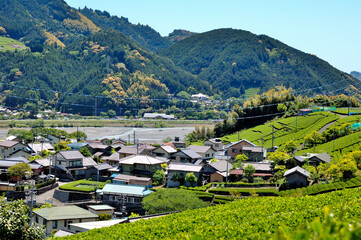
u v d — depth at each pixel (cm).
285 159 8856
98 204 7531
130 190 7738
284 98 17962
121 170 9706
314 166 8712
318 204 3762
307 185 7538
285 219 2972
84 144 12419
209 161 10500
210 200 7294
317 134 11250
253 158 11012
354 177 7275
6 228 3272
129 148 10888
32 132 13750
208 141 12800
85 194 7838
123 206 7175
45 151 11469
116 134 19612
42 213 5706
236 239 2395
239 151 11594
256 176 8688
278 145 12450
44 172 9675
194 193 7388
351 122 12719
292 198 4397
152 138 18125
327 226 1240
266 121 17162
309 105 17675
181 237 2706
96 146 12312
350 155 8225
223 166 9350
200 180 8975
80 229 5022
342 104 18488
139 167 9531
